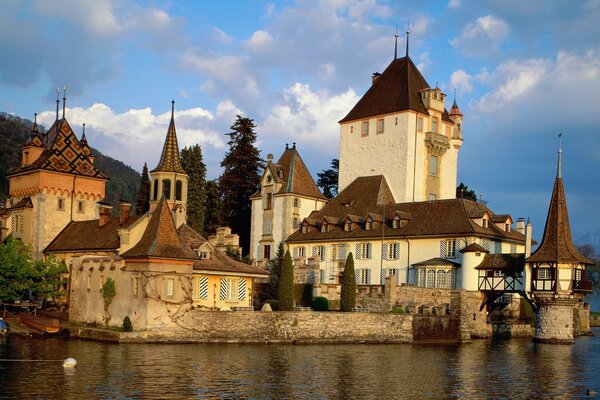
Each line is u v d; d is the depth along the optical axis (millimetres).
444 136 104562
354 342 65938
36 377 42094
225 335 61406
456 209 85688
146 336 58781
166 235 61250
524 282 75500
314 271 81312
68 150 87812
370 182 101875
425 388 43562
